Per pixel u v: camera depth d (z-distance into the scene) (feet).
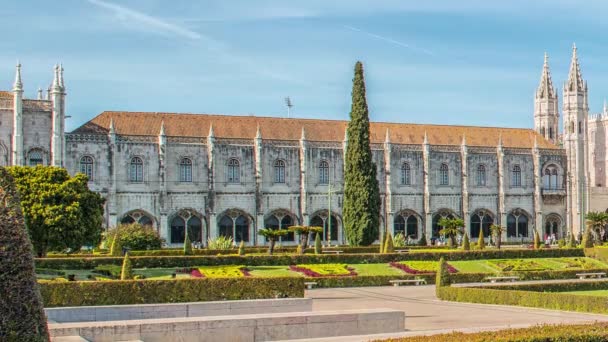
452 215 448.24
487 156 457.27
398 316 136.98
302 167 417.69
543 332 101.91
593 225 424.05
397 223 437.99
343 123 447.01
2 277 74.13
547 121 499.51
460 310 172.96
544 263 286.05
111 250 276.41
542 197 469.98
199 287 171.83
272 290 177.37
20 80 361.10
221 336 123.65
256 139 409.90
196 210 399.65
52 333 112.57
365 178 357.82
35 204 269.03
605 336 101.86
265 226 412.16
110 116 401.49
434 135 458.91
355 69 365.81
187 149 399.85
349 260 264.72
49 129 368.07
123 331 117.29
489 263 277.64
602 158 549.95
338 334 131.95
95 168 382.22
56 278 204.33
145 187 390.63
